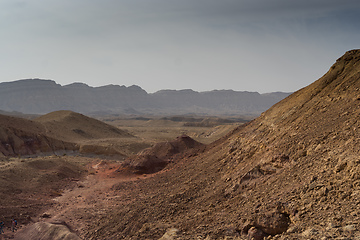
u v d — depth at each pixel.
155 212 22.42
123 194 34.94
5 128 68.38
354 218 10.35
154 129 175.25
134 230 20.98
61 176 45.94
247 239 13.05
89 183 44.06
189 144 56.81
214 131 148.00
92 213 29.03
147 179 39.72
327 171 14.48
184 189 26.05
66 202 33.84
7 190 35.00
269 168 19.94
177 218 20.11
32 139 71.25
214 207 19.41
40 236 23.67
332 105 22.09
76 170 51.97
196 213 19.52
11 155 63.31
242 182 20.50
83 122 106.88
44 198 35.09
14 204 31.02
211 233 14.48
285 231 12.66
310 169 16.05
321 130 19.34
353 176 12.82
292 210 13.04
